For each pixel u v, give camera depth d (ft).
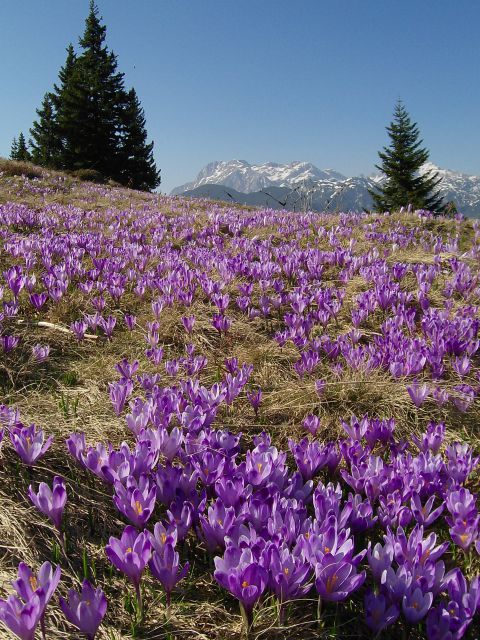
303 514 7.23
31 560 7.38
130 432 11.02
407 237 32.22
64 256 23.79
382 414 12.25
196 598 7.09
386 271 22.41
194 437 9.73
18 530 7.79
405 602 5.95
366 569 7.54
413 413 12.36
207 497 8.68
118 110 183.32
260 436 9.57
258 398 11.84
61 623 6.50
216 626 6.64
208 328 17.26
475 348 14.69
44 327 16.57
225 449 9.34
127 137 188.44
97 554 7.78
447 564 7.72
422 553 6.56
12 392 12.46
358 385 12.96
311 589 6.99
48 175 84.17
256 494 7.61
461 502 7.79
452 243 30.63
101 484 9.18
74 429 10.87
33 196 53.26
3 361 13.74
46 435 10.42
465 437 11.62
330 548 6.39
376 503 8.55
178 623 6.65
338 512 7.27
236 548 6.16
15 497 8.54
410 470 8.57
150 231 34.40
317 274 22.90
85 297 19.38
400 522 7.45
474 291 20.12
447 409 12.50
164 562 6.13
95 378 13.71
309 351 14.85
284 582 6.02
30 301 17.90
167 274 22.16
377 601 5.93
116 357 15.10
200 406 10.37
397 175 192.75
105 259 22.38
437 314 17.78
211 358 15.51
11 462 9.34
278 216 42.93
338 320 18.88
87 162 180.24
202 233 32.86
